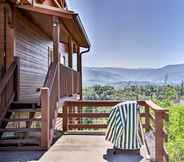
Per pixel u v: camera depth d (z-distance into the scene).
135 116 7.85
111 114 8.09
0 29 9.98
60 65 10.68
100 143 9.08
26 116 11.49
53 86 9.22
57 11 9.67
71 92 14.01
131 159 7.39
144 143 8.62
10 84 9.53
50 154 7.80
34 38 13.22
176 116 17.31
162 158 6.85
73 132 10.81
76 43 17.06
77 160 7.25
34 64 13.23
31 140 8.39
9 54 10.02
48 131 8.32
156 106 7.55
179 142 13.98
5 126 8.97
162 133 6.88
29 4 10.02
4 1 9.82
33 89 12.98
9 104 9.29
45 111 8.30
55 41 9.90
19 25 10.95
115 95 35.97
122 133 7.81
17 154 7.78
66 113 10.94
